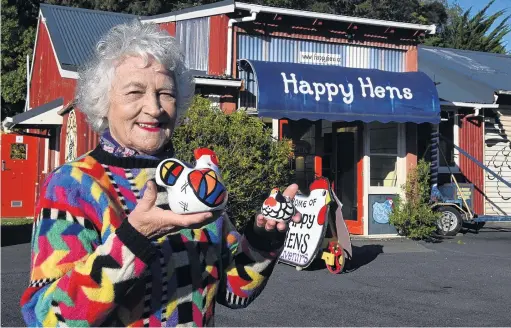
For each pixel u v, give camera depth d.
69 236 1.66
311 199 8.31
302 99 10.05
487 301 6.86
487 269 8.83
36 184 15.23
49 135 15.12
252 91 10.98
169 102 1.91
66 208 1.70
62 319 1.55
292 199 2.07
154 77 1.88
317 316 6.09
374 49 12.05
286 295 7.02
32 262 1.66
